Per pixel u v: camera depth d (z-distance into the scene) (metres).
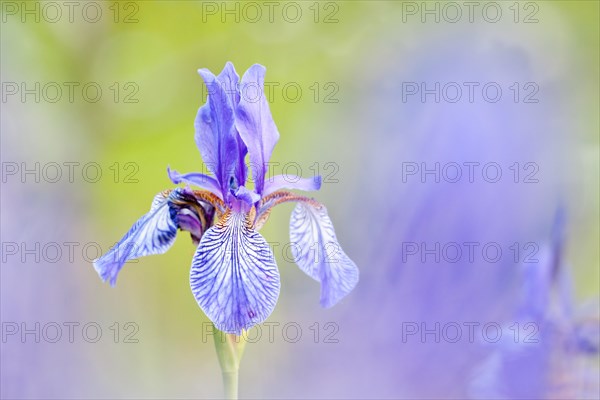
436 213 0.65
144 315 0.75
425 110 0.70
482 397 0.60
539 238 0.65
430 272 0.65
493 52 0.77
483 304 0.64
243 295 0.50
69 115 0.86
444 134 0.68
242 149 0.54
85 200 0.79
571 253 0.69
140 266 0.79
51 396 0.68
